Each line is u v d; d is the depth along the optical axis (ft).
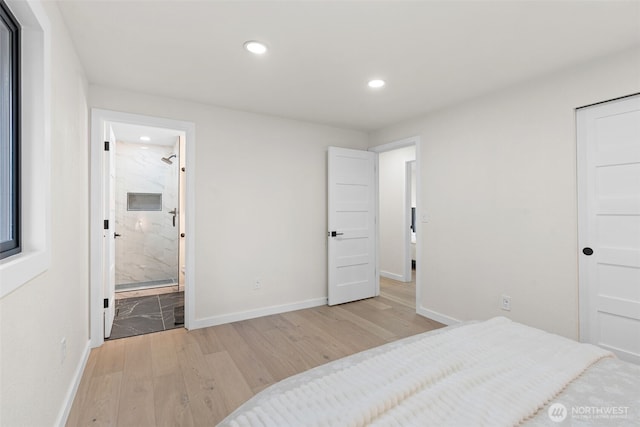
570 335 7.46
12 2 3.65
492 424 2.65
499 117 8.93
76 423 5.42
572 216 7.44
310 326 10.15
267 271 11.27
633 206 6.66
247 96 9.42
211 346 8.56
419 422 2.65
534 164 8.14
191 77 8.08
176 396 6.25
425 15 5.56
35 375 4.03
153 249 16.55
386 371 3.42
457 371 3.51
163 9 5.39
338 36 6.26
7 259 3.56
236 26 5.91
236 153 10.62
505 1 5.17
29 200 4.19
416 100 9.73
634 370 3.68
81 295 7.07
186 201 9.86
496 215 9.00
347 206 12.88
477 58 7.12
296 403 2.87
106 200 9.23
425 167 11.20
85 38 6.24
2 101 3.78
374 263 13.83
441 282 10.61
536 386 3.22
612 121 6.94
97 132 8.43
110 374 7.04
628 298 6.74
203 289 9.98
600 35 6.13
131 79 8.16
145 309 11.83
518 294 8.47
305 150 12.19
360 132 13.70
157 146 16.69
